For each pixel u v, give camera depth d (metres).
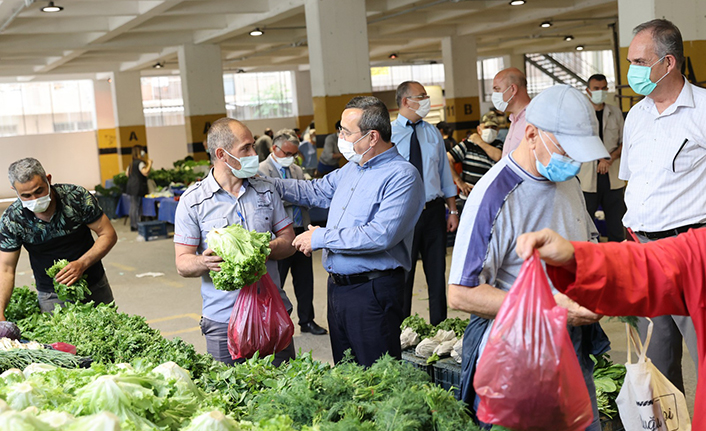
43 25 14.21
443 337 3.92
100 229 4.15
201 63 17.70
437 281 5.22
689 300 1.92
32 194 3.72
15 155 27.80
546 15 17.45
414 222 3.30
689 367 4.54
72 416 1.79
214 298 3.36
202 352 5.80
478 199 2.26
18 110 28.03
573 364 1.76
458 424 2.14
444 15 17.36
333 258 3.42
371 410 2.24
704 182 3.26
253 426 1.99
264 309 3.22
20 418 1.66
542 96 2.12
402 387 2.35
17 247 3.97
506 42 24.83
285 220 3.54
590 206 6.96
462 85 20.91
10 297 3.95
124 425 1.80
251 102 31.08
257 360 2.86
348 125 3.30
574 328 2.37
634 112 3.51
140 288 8.71
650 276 1.88
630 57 3.34
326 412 2.26
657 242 1.97
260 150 12.52
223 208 3.36
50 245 4.02
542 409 1.74
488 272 2.27
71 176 28.72
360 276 3.36
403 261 3.41
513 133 4.87
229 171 3.36
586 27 21.58
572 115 2.06
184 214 3.38
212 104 17.86
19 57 18.56
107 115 27.48
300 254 5.94
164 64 23.86
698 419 1.96
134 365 2.44
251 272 3.11
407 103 5.13
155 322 6.92
